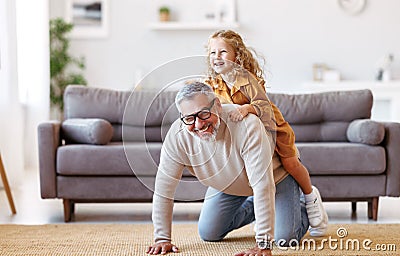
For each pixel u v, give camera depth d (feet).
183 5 25.41
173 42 25.48
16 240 10.38
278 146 9.04
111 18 25.44
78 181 12.81
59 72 24.34
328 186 13.02
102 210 14.26
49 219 13.05
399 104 24.31
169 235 9.03
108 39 25.48
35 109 21.76
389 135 13.05
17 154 18.08
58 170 12.73
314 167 12.92
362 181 12.98
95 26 25.40
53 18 25.30
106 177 12.87
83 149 12.73
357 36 25.40
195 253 9.07
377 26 25.39
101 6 25.35
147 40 25.48
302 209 10.00
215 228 9.87
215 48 8.59
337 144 13.35
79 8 25.35
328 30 25.39
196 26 24.97
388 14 25.35
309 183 9.71
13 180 18.07
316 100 15.21
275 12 25.39
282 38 25.41
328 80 24.93
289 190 9.46
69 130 13.61
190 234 10.92
